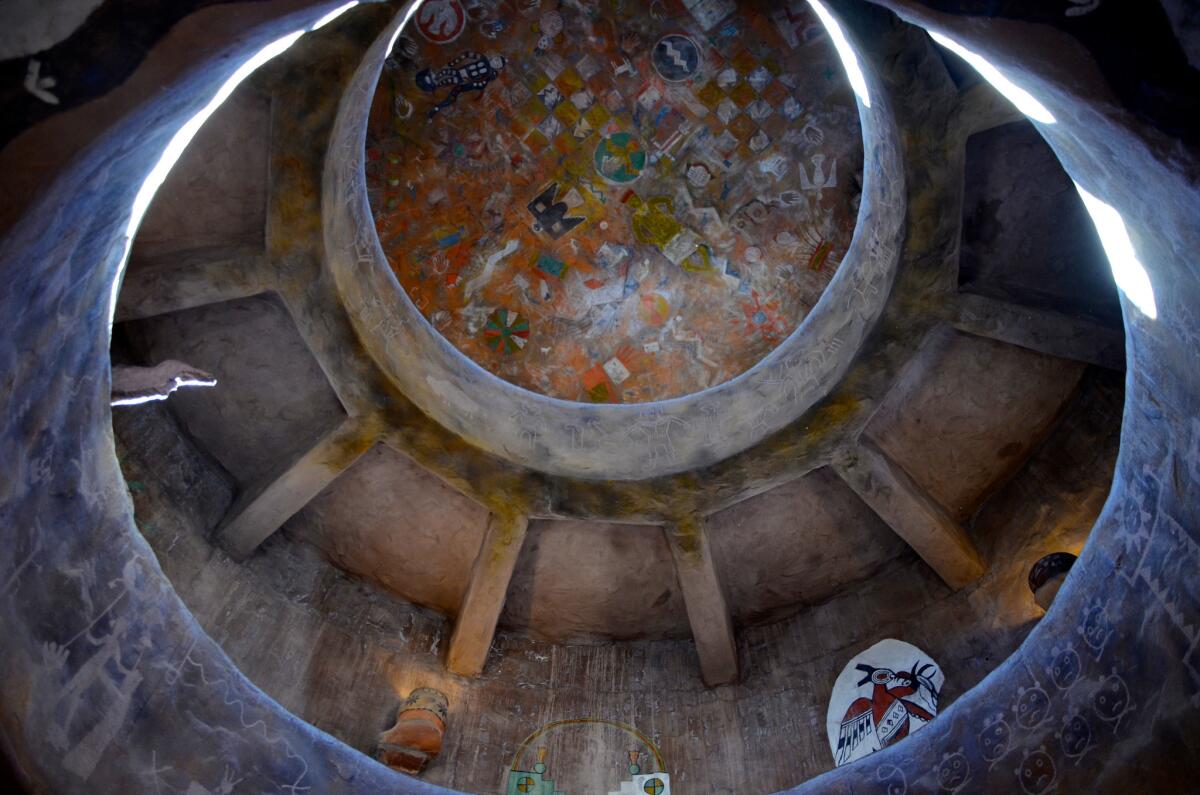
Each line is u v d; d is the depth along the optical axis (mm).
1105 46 5469
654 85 13992
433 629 12609
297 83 10992
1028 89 6746
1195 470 7363
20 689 6512
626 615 13070
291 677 11258
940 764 8953
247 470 12258
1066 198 11180
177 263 11055
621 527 12672
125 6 5066
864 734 11320
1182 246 6664
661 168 14414
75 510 7359
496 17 13500
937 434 12312
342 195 11719
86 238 6344
